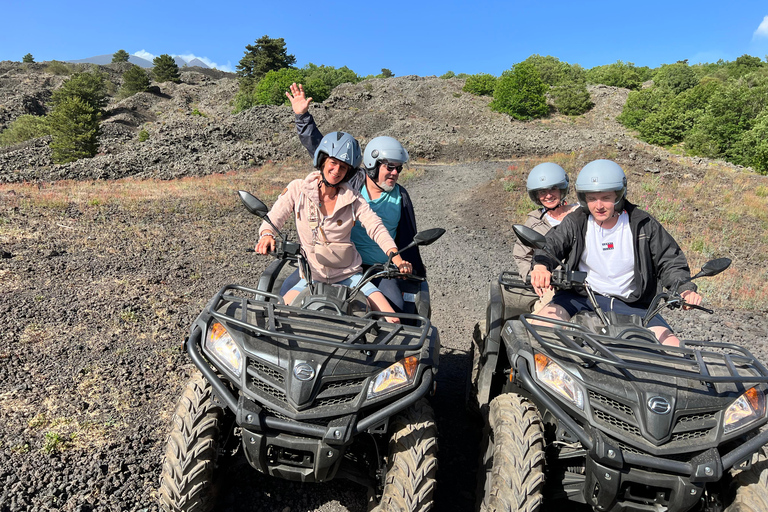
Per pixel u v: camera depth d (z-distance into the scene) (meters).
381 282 4.25
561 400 3.01
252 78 120.19
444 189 25.62
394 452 3.05
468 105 75.12
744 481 2.93
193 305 7.37
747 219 18.02
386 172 4.54
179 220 14.98
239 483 3.68
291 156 40.38
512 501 2.88
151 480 3.60
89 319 6.47
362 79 136.75
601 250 4.14
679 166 29.31
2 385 4.72
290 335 2.96
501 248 13.75
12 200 15.93
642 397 2.90
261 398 2.91
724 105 64.50
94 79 111.00
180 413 3.15
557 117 79.19
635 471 2.79
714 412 2.93
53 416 4.28
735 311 9.10
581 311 3.87
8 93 131.38
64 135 59.94
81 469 3.63
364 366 3.05
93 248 10.62
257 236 13.34
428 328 3.27
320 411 2.88
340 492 3.70
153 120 107.12
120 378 5.00
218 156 38.53
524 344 3.32
